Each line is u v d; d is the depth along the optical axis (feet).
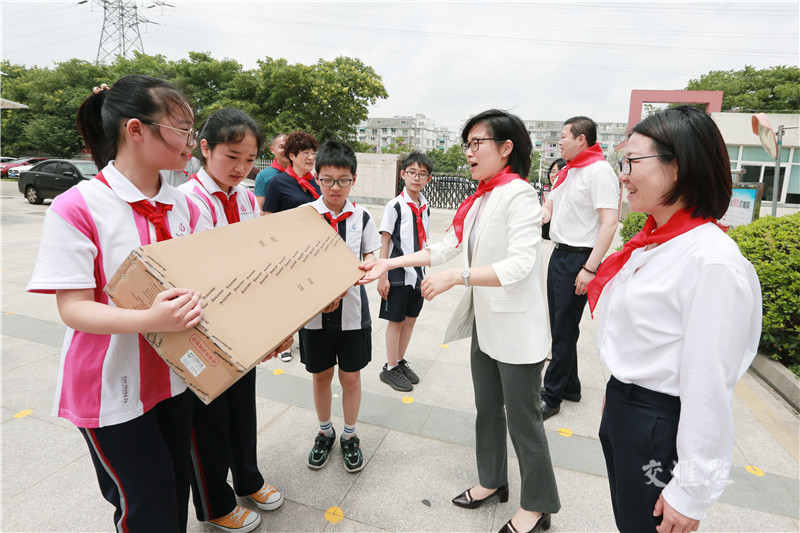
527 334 5.50
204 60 77.46
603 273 4.10
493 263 5.61
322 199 7.29
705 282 3.15
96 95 4.23
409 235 10.00
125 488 4.26
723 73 110.63
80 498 6.35
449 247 6.45
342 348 6.92
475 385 6.29
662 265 3.47
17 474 6.78
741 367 3.49
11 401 8.75
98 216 3.85
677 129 3.37
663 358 3.45
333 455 7.59
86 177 37.93
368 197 52.42
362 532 5.98
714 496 3.16
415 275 9.87
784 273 10.66
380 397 9.57
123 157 4.09
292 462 7.37
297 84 70.18
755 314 3.49
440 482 7.00
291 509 6.36
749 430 8.62
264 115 72.54
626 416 3.69
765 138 17.80
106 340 3.97
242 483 6.24
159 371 4.34
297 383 9.98
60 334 11.98
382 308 10.07
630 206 3.88
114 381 4.01
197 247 4.19
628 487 3.72
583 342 13.30
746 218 17.26
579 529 6.10
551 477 5.75
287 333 4.26
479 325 5.86
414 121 345.10
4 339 11.58
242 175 5.75
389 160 51.03
